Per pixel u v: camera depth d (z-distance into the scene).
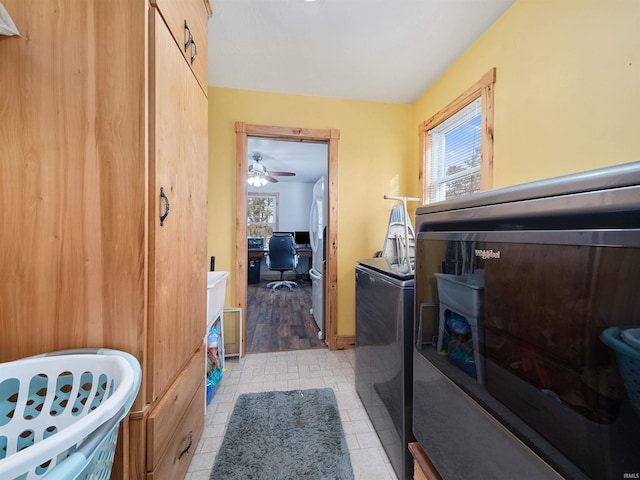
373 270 1.51
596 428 0.42
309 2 1.51
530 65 1.41
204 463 1.25
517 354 0.57
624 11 1.02
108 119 0.80
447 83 2.12
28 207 0.78
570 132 1.22
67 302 0.80
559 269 0.47
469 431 0.72
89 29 0.79
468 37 1.78
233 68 2.13
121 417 0.60
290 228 6.63
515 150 1.51
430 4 1.52
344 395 1.79
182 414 1.11
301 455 1.29
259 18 1.62
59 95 0.78
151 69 0.84
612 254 0.39
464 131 2.07
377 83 2.33
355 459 1.27
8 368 0.72
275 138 2.54
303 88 2.40
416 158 2.59
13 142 0.77
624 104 1.02
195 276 1.27
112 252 0.81
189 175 1.17
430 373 0.91
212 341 1.88
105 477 0.60
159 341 0.90
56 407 0.75
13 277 0.78
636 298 0.37
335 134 2.54
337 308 2.58
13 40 0.76
